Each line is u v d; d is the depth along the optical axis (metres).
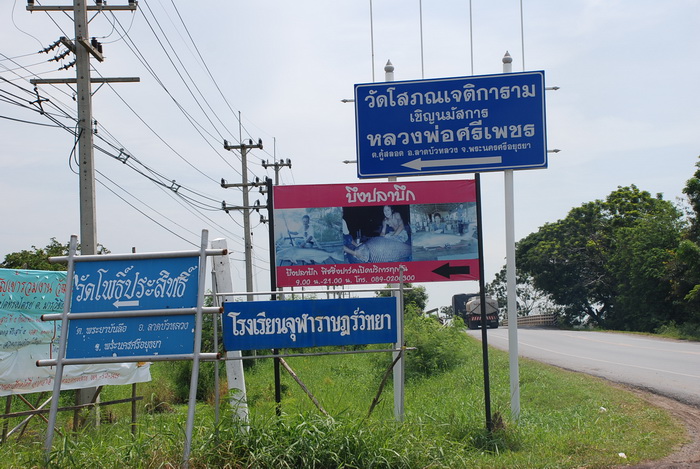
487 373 8.55
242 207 30.88
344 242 9.00
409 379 19.33
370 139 9.56
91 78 13.73
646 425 9.53
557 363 20.47
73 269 6.75
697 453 7.60
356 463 6.25
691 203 36.56
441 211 9.10
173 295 6.65
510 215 9.80
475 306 54.69
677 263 38.91
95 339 6.55
